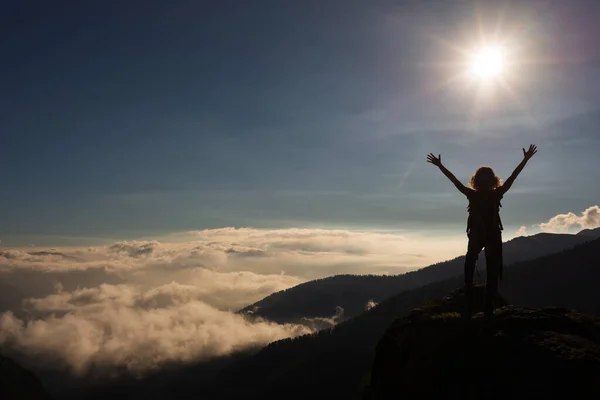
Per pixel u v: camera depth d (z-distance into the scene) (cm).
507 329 862
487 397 761
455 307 1151
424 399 869
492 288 941
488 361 806
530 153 933
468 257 972
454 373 839
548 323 854
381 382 1040
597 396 649
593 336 830
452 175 994
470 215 970
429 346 966
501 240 945
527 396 707
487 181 972
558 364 716
